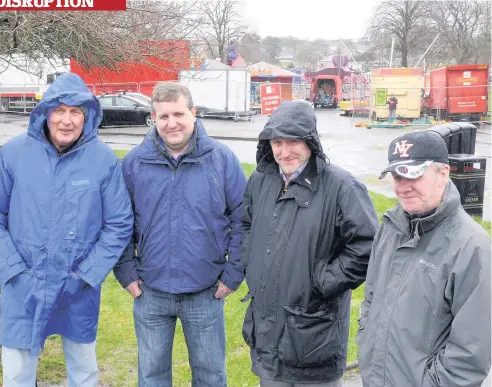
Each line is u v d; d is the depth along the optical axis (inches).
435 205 83.5
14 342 114.1
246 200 115.0
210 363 125.6
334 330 103.4
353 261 100.8
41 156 114.5
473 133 328.8
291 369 104.3
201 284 120.8
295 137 99.6
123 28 324.2
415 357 82.5
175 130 115.0
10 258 113.0
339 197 102.7
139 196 120.5
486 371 78.4
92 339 121.2
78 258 114.7
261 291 105.9
